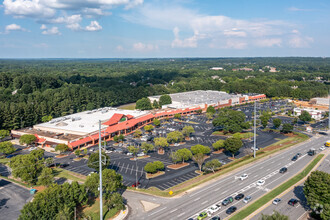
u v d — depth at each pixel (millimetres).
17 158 105375
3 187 102250
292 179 103375
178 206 84375
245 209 81312
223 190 94875
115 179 88375
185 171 116812
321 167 115625
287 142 158875
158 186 102125
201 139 168875
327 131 184500
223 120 178125
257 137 172250
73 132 167500
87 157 139375
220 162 119750
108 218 77438
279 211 80250
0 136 165375
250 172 111375
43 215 70250
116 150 148250
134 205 86062
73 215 77188
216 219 74688
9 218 80188
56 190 76562
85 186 84562
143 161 131250
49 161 120688
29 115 199875
